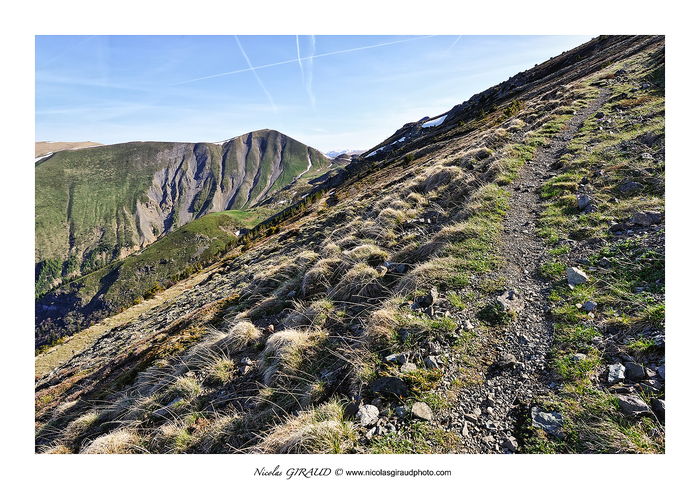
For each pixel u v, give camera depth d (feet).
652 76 61.00
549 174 34.76
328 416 13.09
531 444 10.89
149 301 113.60
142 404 20.59
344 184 232.53
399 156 227.81
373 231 33.88
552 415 11.41
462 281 19.72
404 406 12.74
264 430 15.10
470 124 164.35
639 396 11.17
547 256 20.71
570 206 26.37
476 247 23.25
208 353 23.57
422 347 15.37
